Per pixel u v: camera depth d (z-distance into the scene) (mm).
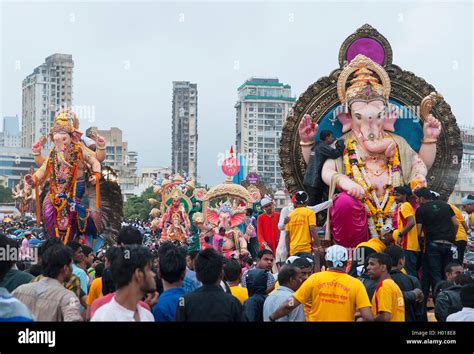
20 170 58938
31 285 7438
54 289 7359
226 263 9570
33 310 7281
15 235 22547
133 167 67000
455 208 14977
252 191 28281
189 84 60094
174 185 32531
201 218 26281
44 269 7516
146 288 6617
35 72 56500
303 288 8156
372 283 9094
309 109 17906
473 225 16719
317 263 13883
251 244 25219
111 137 65938
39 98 56219
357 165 16828
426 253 13781
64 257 7488
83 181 20578
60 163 20047
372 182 16656
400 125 17609
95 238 20859
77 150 20172
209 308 7199
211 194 26531
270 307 8492
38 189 20266
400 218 14055
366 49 17969
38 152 20828
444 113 17562
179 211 32125
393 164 16828
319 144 17234
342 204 15945
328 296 8086
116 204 21500
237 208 26469
